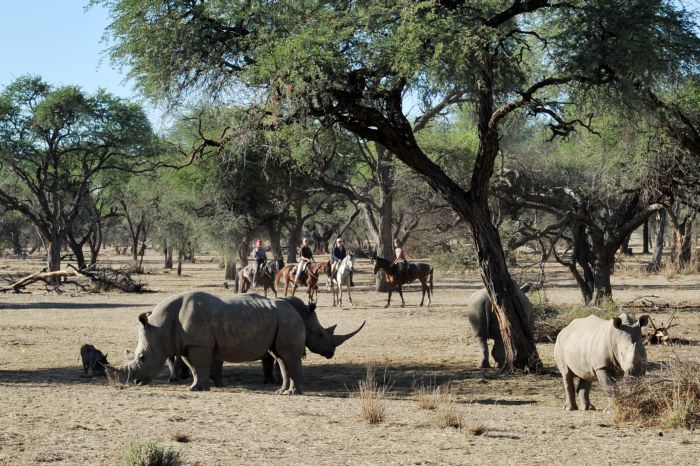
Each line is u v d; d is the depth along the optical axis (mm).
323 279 96375
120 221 141875
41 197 84062
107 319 49500
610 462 14055
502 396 25031
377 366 31328
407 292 73500
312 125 30281
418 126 64875
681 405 17578
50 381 26344
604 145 41531
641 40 27469
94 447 14273
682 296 62250
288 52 26656
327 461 13734
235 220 80812
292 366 25125
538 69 31984
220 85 30062
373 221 76375
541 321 39688
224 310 24328
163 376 28453
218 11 28812
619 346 18531
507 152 60562
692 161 41188
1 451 13773
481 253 30188
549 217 80875
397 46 27203
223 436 15602
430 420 17812
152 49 29547
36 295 69812
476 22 27891
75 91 80500
